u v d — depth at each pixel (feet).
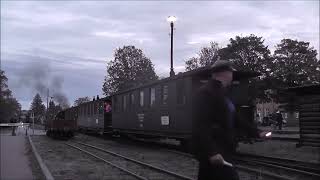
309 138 60.13
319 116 58.18
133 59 221.25
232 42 216.74
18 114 380.99
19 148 69.31
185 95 69.15
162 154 70.79
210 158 15.78
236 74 67.10
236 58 212.02
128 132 98.73
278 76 214.69
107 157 67.31
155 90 82.48
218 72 16.96
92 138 130.72
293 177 42.78
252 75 67.77
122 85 216.95
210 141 15.89
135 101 93.97
